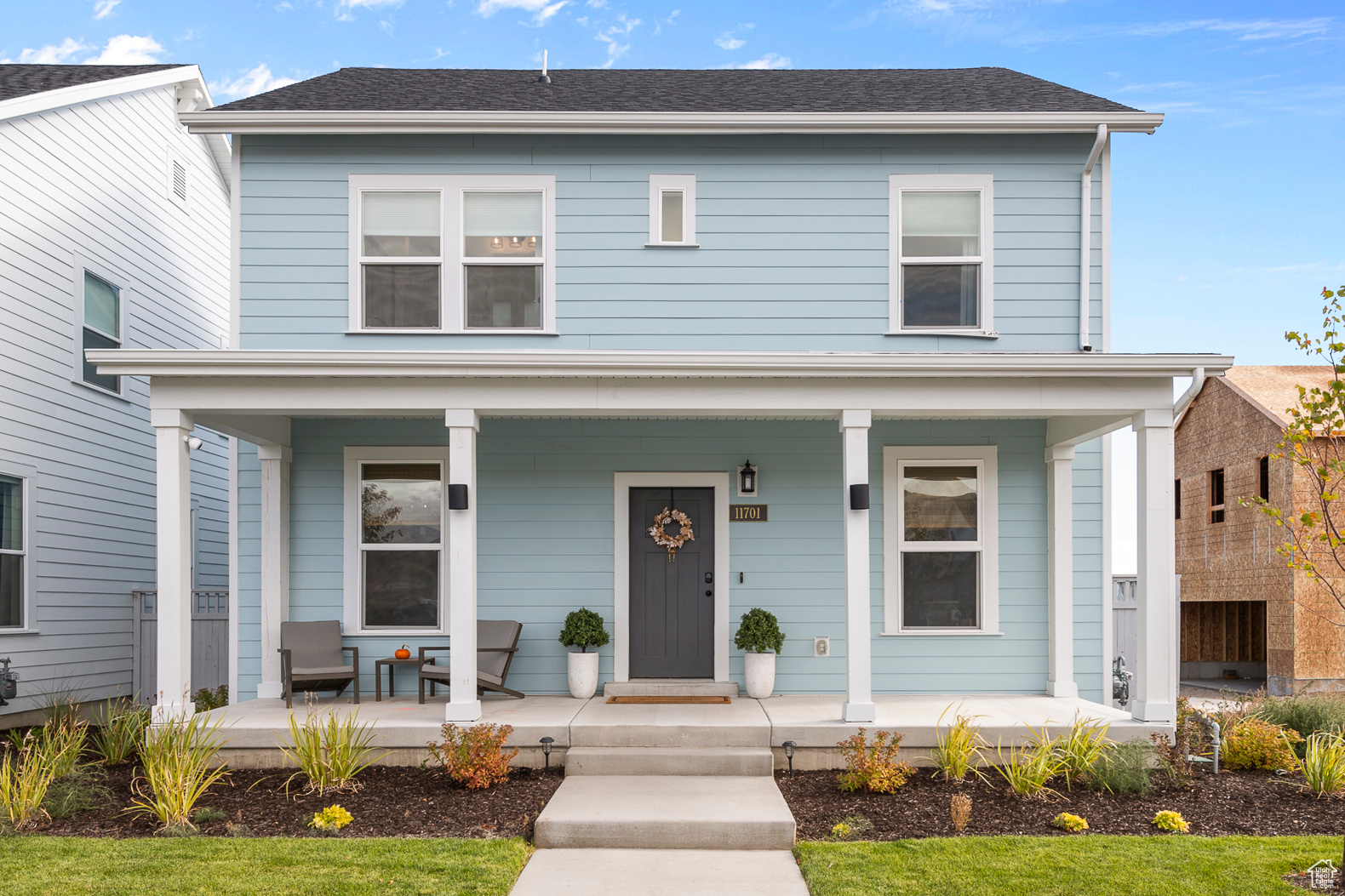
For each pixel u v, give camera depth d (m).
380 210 9.79
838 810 6.66
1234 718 8.64
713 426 10.10
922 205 9.88
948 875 5.20
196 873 5.21
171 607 8.07
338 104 9.94
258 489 10.09
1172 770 7.15
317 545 9.99
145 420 13.38
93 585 11.95
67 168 11.46
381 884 5.05
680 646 10.05
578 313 9.75
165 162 13.93
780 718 8.25
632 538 10.16
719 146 9.88
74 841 5.82
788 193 9.86
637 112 9.60
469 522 8.16
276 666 9.72
